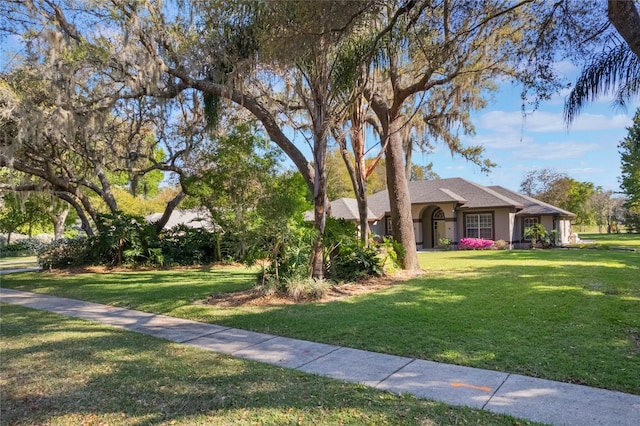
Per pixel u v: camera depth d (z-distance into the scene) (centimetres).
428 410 358
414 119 1346
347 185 3859
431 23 827
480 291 907
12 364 502
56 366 494
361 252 1127
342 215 2759
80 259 1688
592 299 788
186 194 1702
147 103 1297
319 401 382
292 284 895
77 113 1019
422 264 1522
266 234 936
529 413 349
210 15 897
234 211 1249
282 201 1004
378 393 398
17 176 1625
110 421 355
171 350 559
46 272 1597
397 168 1293
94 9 950
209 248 1833
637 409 352
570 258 1653
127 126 1602
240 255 995
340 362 495
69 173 1588
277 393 404
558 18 702
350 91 995
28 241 3300
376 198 3088
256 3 734
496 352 507
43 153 1437
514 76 898
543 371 443
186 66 961
